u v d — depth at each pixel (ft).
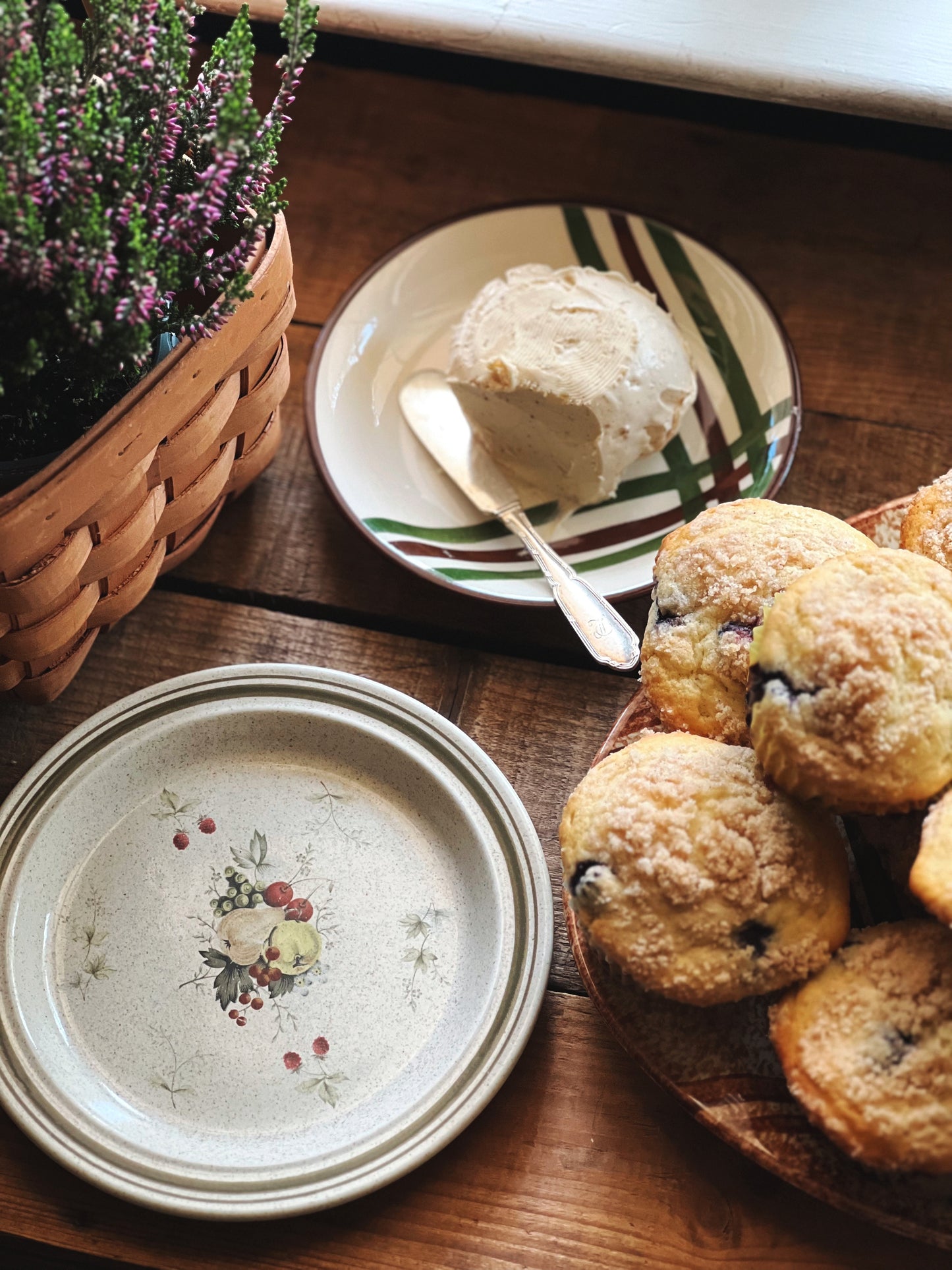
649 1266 1.48
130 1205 1.51
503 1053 1.51
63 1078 1.53
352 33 2.03
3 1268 1.62
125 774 1.69
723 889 1.35
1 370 1.39
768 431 1.91
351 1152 1.47
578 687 1.80
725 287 1.99
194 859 1.68
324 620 1.87
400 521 1.89
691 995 1.37
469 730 1.78
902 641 1.32
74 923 1.64
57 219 1.34
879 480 1.94
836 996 1.33
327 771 1.72
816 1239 1.49
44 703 1.72
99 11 1.38
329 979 1.61
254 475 1.86
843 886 1.39
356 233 2.17
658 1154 1.54
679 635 1.51
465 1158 1.54
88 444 1.43
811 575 1.39
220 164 1.33
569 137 2.24
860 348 2.04
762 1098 1.40
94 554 1.53
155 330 1.50
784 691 1.34
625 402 1.83
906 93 1.93
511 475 1.93
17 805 1.64
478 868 1.63
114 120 1.33
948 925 1.23
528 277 1.94
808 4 1.98
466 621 1.85
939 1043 1.29
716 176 2.19
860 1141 1.28
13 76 1.28
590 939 1.45
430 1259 1.49
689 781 1.39
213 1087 1.55
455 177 2.21
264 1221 1.49
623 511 1.91
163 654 1.83
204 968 1.62
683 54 1.96
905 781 1.32
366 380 1.99
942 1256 1.48
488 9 1.99
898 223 2.14
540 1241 1.50
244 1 2.05
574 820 1.42
